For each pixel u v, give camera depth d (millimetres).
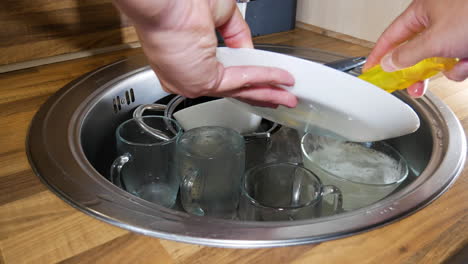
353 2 982
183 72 361
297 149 708
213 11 423
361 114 403
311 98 410
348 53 930
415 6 487
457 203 450
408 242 392
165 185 589
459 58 434
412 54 421
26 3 738
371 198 555
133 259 363
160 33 327
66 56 821
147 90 768
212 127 594
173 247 375
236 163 545
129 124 613
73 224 401
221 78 387
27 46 767
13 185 456
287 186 543
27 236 386
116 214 410
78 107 629
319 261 366
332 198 535
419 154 653
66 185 454
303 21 1113
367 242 389
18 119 599
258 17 999
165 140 600
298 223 406
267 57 404
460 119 638
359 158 639
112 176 575
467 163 527
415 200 449
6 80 727
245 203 503
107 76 733
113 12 841
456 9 415
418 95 561
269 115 540
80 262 359
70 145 533
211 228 396
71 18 796
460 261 394
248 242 379
